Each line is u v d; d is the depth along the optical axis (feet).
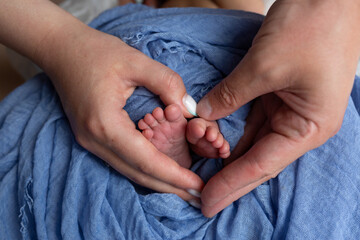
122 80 1.07
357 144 1.14
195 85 1.15
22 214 1.11
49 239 1.10
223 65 1.17
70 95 1.11
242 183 1.03
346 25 0.95
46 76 1.35
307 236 1.05
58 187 1.14
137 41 1.16
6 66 2.09
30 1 1.21
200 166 1.19
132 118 1.11
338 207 1.07
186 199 1.14
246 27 1.20
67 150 1.18
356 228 1.08
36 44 1.18
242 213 1.11
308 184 1.10
